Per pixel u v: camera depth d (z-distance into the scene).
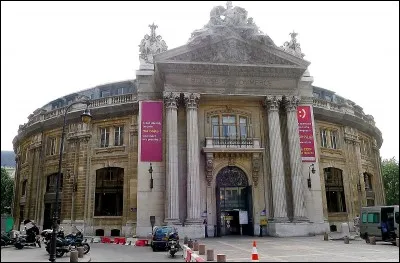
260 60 31.48
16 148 46.09
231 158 30.78
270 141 30.64
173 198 27.86
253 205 29.95
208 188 29.77
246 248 20.00
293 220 29.02
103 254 18.31
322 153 34.59
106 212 32.03
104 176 32.84
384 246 20.70
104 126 33.75
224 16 32.06
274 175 29.70
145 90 31.36
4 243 22.81
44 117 37.78
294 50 35.34
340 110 37.16
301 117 32.44
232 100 32.03
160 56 29.72
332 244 22.05
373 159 42.66
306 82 33.50
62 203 33.09
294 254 16.98
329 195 34.66
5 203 58.84
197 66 30.17
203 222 28.41
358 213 35.69
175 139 29.22
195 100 30.14
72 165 33.56
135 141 32.00
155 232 20.44
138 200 28.81
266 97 31.31
